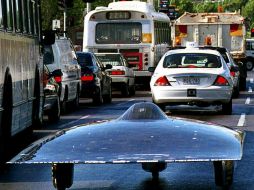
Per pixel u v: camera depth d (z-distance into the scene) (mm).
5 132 28562
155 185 23859
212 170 26688
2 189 23641
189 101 47219
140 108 20953
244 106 57438
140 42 82625
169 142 19297
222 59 48594
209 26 91688
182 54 48344
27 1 33750
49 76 44688
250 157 30078
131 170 26797
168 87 47188
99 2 129500
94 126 20562
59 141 19641
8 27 28719
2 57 27281
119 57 74562
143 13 82312
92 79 59688
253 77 115125
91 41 83375
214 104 47719
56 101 45594
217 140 19500
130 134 19734
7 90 28406
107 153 18875
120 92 81688
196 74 47062
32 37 34719
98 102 61250
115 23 82938
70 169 20453
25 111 32719
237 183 24359
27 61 33188
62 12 118250
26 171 27000
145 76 82812
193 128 20250
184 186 23656
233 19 91500
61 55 50188
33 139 36375
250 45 151625
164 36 88250
